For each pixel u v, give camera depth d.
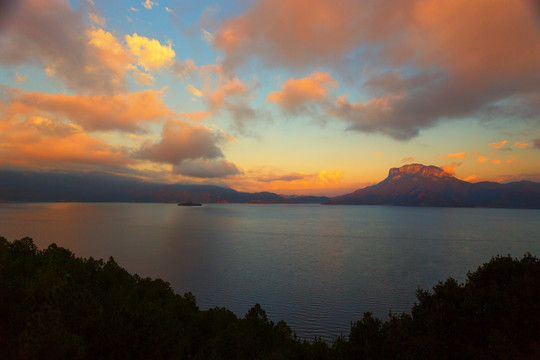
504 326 14.83
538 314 14.65
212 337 17.88
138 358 12.49
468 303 16.12
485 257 97.88
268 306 50.94
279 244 124.94
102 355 12.58
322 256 97.94
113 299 18.70
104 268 24.81
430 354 13.84
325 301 53.31
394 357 14.39
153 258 89.06
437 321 15.77
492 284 16.61
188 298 24.09
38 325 11.15
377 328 16.44
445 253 105.44
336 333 40.75
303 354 16.56
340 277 70.06
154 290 22.53
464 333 15.55
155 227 185.88
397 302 53.31
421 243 131.12
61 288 13.88
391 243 131.00
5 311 13.05
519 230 191.50
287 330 20.38
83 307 14.12
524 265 18.58
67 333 11.37
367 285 63.38
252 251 106.12
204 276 69.75
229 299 54.38
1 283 13.87
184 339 14.80
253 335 18.80
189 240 130.75
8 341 11.85
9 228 159.88
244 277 69.25
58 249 24.17
